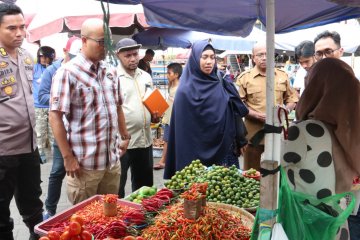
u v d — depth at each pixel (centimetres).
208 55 362
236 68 1814
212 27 311
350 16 334
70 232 167
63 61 438
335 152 163
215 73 378
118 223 205
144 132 406
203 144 358
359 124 162
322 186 163
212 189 264
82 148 291
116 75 314
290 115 425
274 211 141
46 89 430
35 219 346
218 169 286
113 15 568
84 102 287
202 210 187
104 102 295
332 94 163
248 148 413
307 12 327
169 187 279
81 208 244
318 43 366
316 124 165
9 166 309
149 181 425
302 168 166
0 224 314
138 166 417
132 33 812
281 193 143
